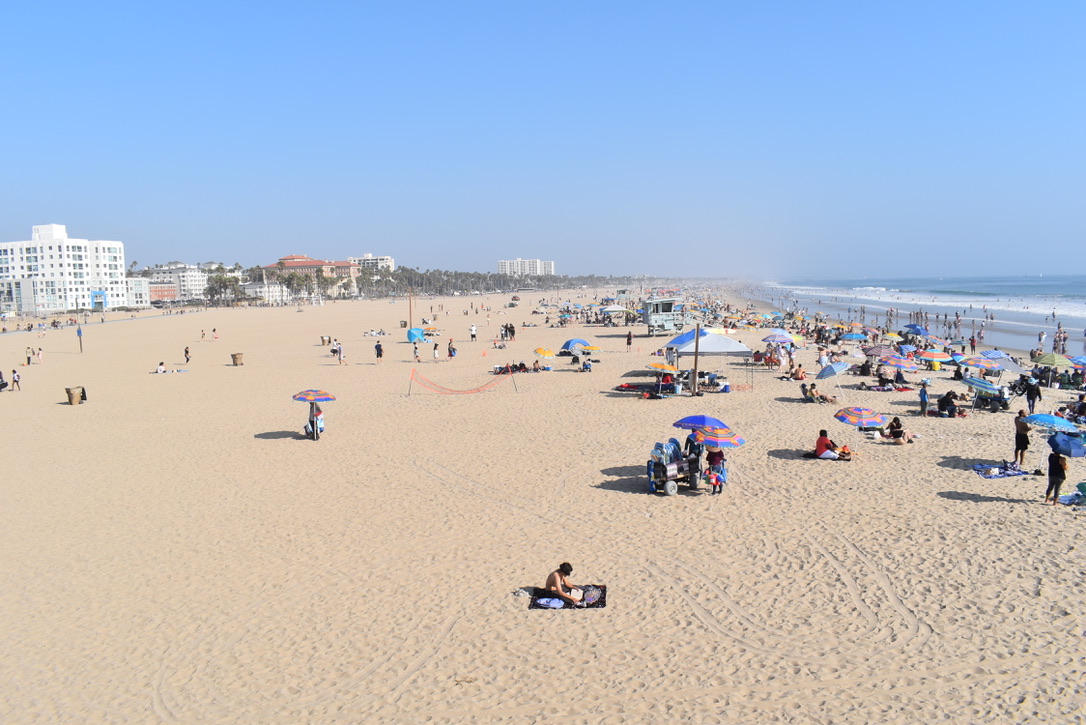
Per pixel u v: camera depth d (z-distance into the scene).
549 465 18.64
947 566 11.75
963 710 8.05
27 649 10.16
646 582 11.53
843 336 39.97
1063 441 14.51
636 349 48.09
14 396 34.22
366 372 39.75
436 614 10.69
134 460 20.78
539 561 12.48
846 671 8.87
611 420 24.11
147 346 61.88
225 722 8.27
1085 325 72.50
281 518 15.20
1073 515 13.87
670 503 15.32
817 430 21.77
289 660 9.56
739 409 25.47
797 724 7.87
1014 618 10.02
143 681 9.21
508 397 29.48
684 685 8.67
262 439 23.00
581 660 9.30
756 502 15.20
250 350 55.41
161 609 11.20
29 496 17.52
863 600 10.70
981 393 24.84
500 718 8.14
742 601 10.80
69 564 13.14
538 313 103.44
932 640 9.52
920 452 18.91
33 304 156.62
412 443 21.66
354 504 15.95
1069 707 8.02
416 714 8.27
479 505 15.56
